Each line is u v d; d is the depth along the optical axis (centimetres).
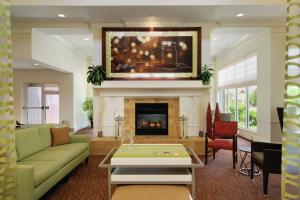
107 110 572
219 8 484
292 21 201
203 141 527
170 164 278
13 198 251
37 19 547
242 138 742
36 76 907
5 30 253
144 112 589
